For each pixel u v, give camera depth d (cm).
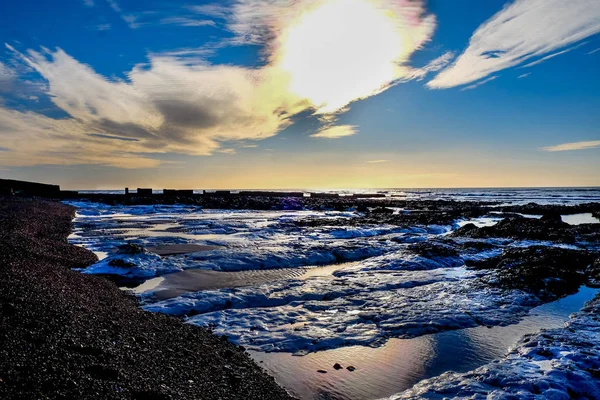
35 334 645
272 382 772
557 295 1427
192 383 654
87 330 743
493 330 1096
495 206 7788
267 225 3781
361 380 804
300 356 920
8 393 466
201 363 772
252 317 1181
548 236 2881
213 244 2586
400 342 1005
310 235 3062
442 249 2198
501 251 2391
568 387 709
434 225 3922
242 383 721
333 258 2197
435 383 759
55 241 2283
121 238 2798
